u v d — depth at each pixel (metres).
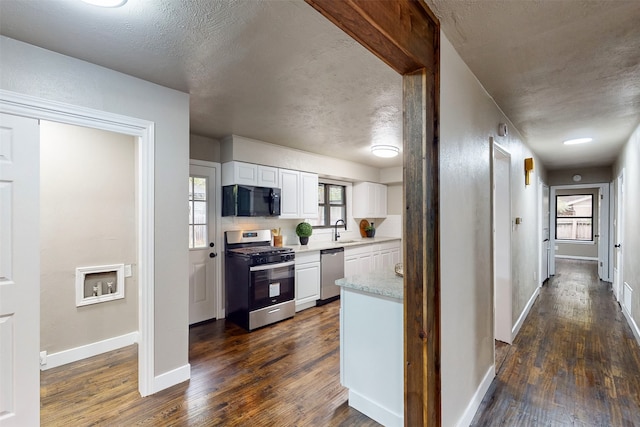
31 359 1.78
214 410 2.05
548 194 6.34
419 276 1.45
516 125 3.21
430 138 1.45
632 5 1.35
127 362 2.73
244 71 2.03
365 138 3.76
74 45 1.72
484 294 2.28
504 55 1.81
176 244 2.34
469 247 1.97
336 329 3.52
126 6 1.38
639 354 2.84
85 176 2.86
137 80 2.13
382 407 1.93
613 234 5.30
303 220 5.01
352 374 2.11
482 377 2.22
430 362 1.45
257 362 2.72
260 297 3.57
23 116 1.73
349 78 2.13
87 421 1.95
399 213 6.20
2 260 1.70
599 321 3.71
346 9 1.00
